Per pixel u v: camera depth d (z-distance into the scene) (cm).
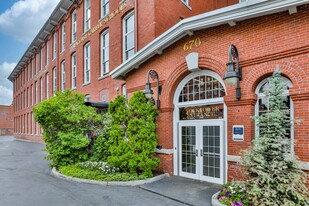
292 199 512
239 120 707
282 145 535
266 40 660
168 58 926
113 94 1487
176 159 911
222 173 761
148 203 627
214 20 732
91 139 1123
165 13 1254
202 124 836
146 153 854
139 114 905
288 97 634
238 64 706
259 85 697
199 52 823
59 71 2345
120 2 1459
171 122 920
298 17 605
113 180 823
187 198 654
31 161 1416
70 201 645
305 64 587
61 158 1066
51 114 1029
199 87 856
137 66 1053
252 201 530
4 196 693
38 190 752
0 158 1559
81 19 1939
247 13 659
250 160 549
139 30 1280
